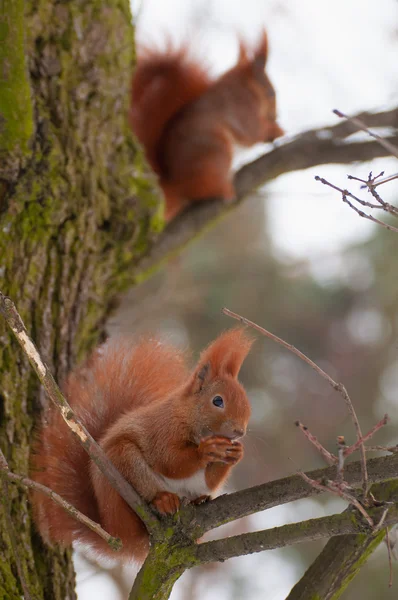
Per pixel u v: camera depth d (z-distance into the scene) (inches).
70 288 284.0
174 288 708.7
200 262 850.8
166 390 267.9
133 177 316.5
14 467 252.2
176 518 210.2
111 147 309.0
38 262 275.0
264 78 550.0
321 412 859.4
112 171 309.1
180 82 541.6
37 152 278.5
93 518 241.3
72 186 286.5
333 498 693.3
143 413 242.7
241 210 867.4
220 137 526.9
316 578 218.5
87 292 293.3
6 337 261.3
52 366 273.9
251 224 874.1
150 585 209.3
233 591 643.5
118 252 312.7
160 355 275.7
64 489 243.1
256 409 832.3
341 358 888.3
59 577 253.0
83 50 296.4
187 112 532.7
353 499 179.2
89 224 293.6
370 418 853.8
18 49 263.7
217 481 239.1
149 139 522.9
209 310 836.6
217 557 204.1
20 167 274.5
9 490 246.5
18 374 262.1
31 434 260.1
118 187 309.4
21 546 244.1
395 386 882.8
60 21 291.7
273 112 549.3
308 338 895.1
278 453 808.9
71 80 292.8
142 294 687.7
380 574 626.2
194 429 234.4
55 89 288.0
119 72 310.0
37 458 251.6
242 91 543.8
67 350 280.4
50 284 277.6
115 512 229.3
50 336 275.1
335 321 898.1
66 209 283.1
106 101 304.5
